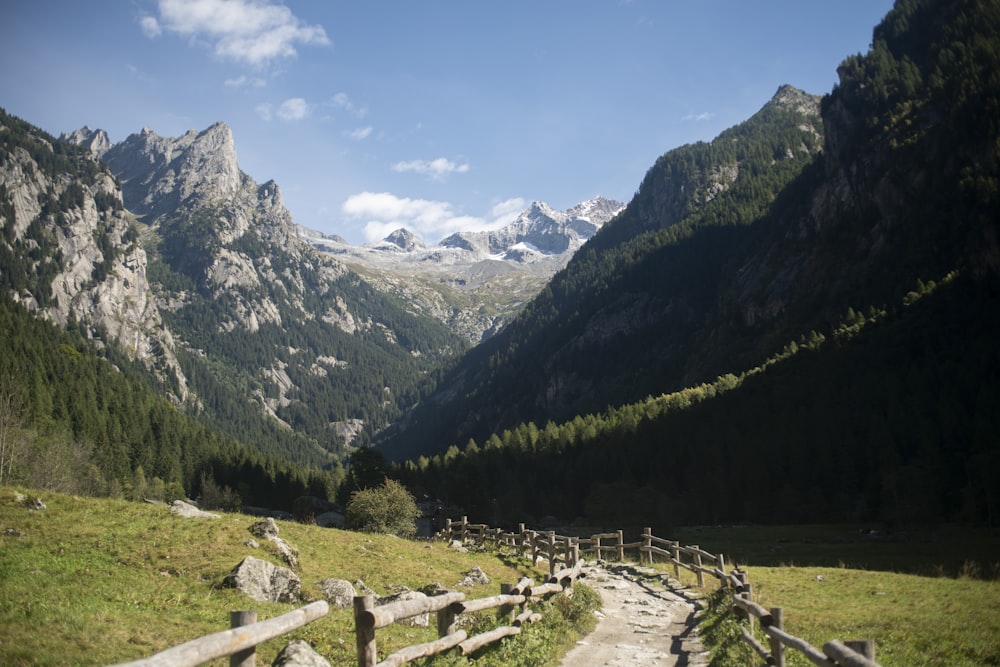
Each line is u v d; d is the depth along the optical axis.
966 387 100.50
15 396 89.50
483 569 30.14
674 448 127.88
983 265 129.62
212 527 23.19
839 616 19.30
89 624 13.22
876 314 143.75
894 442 96.19
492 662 12.88
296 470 168.88
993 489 73.38
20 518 21.53
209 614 15.67
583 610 20.42
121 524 22.50
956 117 169.88
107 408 150.50
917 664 13.27
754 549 64.69
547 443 156.00
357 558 25.98
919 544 61.69
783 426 114.25
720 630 16.84
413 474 152.00
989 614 17.62
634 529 97.69
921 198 170.75
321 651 14.30
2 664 10.59
